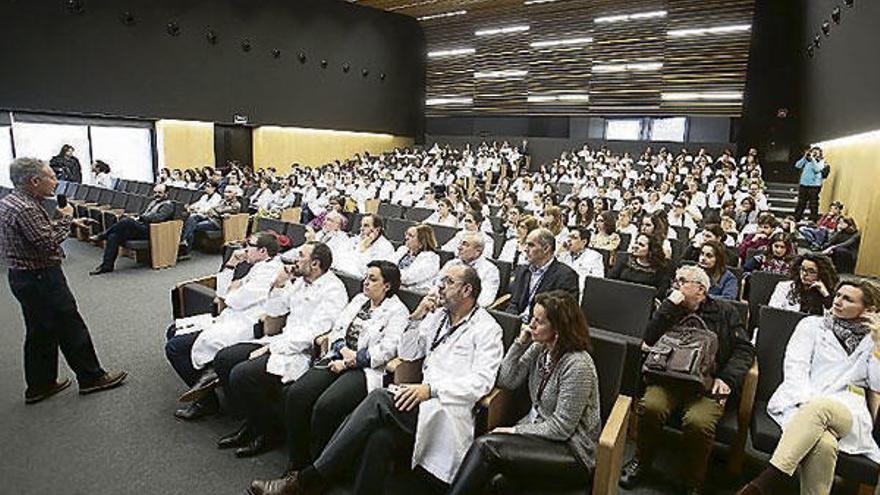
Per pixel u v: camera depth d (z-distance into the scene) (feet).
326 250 8.87
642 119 45.83
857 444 6.22
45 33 31.01
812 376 7.22
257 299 9.43
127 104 34.88
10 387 9.62
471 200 19.15
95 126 34.42
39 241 8.59
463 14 51.03
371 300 8.15
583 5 45.70
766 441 6.78
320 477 6.63
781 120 39.93
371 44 49.16
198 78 38.14
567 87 48.01
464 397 6.53
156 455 7.68
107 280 17.39
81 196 26.45
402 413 6.50
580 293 10.89
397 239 16.76
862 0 23.30
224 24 39.01
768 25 39.81
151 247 19.12
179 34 36.76
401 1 46.34
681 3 42.29
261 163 43.42
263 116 42.19
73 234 24.61
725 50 41.32
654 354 7.41
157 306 14.62
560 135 49.57
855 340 7.00
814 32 31.65
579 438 6.04
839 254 20.72
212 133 40.16
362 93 49.11
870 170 23.45
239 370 7.86
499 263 12.18
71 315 9.12
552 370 6.40
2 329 12.60
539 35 48.67
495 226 20.16
